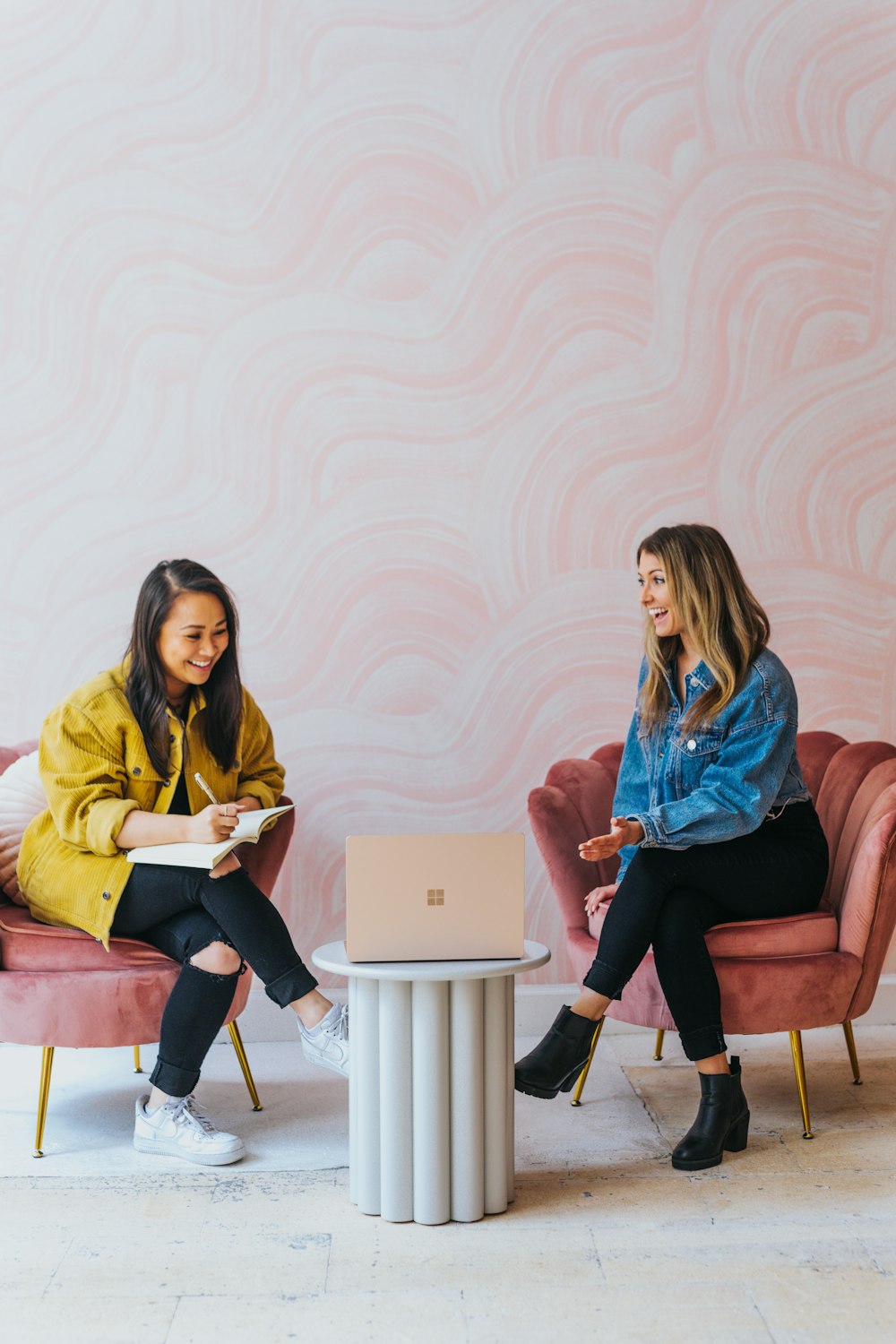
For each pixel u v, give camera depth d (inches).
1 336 114.0
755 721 90.7
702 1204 78.5
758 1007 86.8
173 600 92.2
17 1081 105.2
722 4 116.1
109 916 87.6
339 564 115.5
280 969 87.2
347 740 116.0
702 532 94.9
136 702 93.5
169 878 87.9
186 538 115.1
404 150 115.0
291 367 115.0
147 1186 82.4
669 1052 111.8
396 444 115.8
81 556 114.7
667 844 86.9
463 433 115.9
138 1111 89.7
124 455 114.6
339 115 114.6
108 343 114.3
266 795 99.1
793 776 95.8
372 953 76.5
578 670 117.0
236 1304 66.6
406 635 116.1
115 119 113.7
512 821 116.9
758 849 90.5
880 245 117.3
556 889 98.8
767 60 116.4
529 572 116.6
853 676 118.1
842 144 117.0
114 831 88.4
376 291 115.2
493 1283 68.6
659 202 116.2
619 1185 82.0
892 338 117.6
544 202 115.7
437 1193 76.0
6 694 114.9
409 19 114.6
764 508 117.3
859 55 117.0
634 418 116.6
